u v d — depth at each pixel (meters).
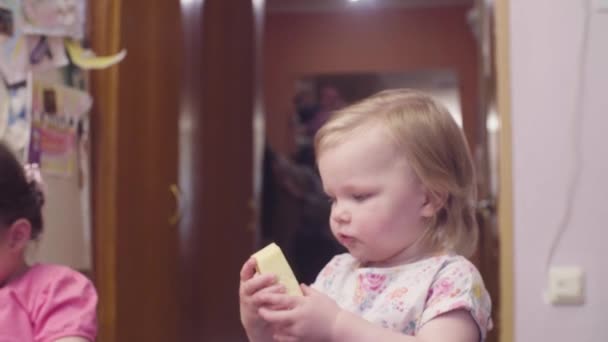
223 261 2.86
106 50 1.83
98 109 1.83
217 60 2.87
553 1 1.87
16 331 1.09
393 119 0.91
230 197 3.00
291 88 4.64
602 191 1.83
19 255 1.17
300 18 4.68
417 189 0.89
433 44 4.60
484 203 2.08
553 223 1.83
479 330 0.86
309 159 4.55
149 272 2.02
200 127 2.60
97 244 1.81
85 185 1.79
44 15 1.66
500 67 1.87
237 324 3.06
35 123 1.59
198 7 2.61
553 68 1.86
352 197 0.90
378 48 4.63
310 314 0.77
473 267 0.90
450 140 0.93
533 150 1.85
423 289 0.89
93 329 1.13
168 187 2.20
